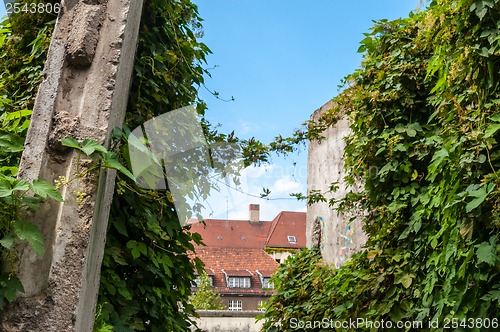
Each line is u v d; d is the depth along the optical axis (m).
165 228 3.56
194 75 4.01
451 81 3.44
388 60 5.09
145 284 3.21
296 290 6.56
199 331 3.88
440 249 3.89
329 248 6.93
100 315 2.63
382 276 4.56
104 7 2.37
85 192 2.10
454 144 3.35
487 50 3.22
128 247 3.02
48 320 1.96
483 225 3.17
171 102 3.71
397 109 4.88
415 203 4.48
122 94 2.66
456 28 3.43
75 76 2.27
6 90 3.39
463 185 3.33
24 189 1.90
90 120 2.22
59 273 2.01
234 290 17.52
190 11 4.07
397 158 4.78
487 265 3.12
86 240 2.06
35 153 2.11
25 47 3.51
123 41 2.37
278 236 18.59
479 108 3.27
